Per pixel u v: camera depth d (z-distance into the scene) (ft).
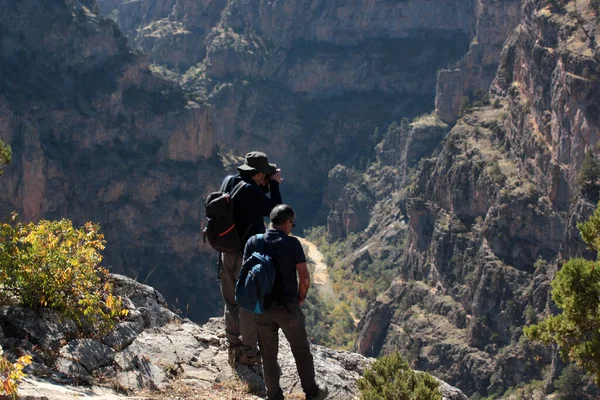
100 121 483.51
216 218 34.19
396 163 643.45
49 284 37.50
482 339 323.16
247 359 37.35
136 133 498.69
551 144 328.08
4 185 419.13
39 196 432.25
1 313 36.29
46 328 36.11
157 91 525.34
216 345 40.22
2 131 432.25
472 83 645.10
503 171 359.46
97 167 468.34
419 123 605.73
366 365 43.21
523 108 367.04
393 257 506.07
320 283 503.61
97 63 508.94
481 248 345.92
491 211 344.28
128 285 44.09
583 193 269.64
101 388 32.63
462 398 42.68
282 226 31.65
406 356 347.15
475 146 398.21
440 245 382.42
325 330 407.85
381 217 584.81
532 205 323.98
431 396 32.37
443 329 347.77
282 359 39.04
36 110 460.96
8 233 39.19
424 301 381.19
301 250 31.45
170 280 474.49
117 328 38.75
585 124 297.74
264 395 35.63
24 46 487.20
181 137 506.48
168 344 38.86
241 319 36.37
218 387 35.50
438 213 401.70
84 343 35.88
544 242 315.78
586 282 51.24
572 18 334.03
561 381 247.70
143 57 521.65
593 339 50.70
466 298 346.33
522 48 387.34
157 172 487.61
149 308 42.70
